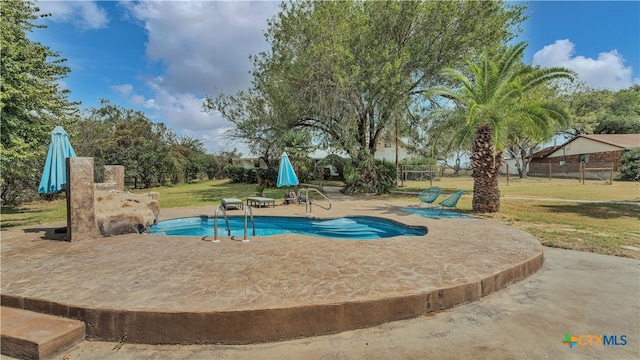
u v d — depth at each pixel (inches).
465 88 462.6
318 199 663.8
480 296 164.1
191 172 1505.9
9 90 378.0
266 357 115.3
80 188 263.7
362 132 822.5
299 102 761.6
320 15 679.7
